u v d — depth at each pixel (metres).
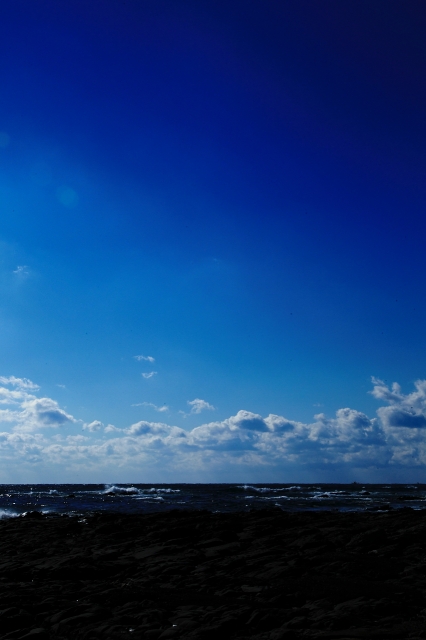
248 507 53.56
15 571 16.14
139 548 20.92
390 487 157.50
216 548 19.97
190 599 12.87
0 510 54.34
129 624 10.98
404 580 14.43
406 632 9.94
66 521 33.12
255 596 13.12
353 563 16.23
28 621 11.22
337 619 10.55
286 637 9.59
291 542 21.00
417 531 21.42
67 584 14.67
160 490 116.81
